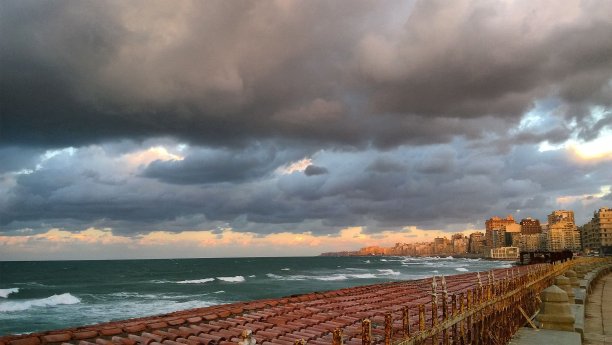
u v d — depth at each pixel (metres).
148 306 48.75
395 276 103.81
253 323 8.59
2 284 83.62
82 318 40.12
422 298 13.80
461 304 8.63
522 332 13.24
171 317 8.61
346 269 144.00
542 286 21.19
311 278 96.88
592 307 21.69
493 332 10.70
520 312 14.38
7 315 42.09
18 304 49.69
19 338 6.35
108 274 116.56
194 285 78.56
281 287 74.38
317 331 8.10
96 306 48.88
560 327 13.54
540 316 13.89
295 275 109.19
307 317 9.52
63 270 142.50
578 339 12.30
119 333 7.16
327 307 11.05
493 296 11.02
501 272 27.88
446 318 7.72
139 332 7.36
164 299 56.59
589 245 199.25
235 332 7.66
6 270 143.62
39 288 73.75
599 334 15.12
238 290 69.38
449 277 24.39
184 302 52.75
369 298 13.48
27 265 198.88
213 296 60.62
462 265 186.25
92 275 112.06
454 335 8.20
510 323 12.59
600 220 173.25
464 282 20.67
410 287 17.58
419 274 113.00
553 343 11.79
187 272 125.62
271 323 8.66
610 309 21.03
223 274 114.62
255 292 66.12
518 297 14.34
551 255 41.88
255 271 130.38
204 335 7.30
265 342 7.16
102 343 6.44
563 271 32.66
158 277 102.75
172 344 6.66
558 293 13.83
